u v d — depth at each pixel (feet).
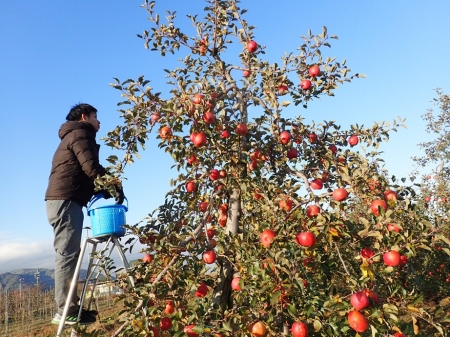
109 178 10.98
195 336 8.77
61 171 12.17
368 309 8.04
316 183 12.32
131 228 11.04
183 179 12.39
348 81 13.32
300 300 8.62
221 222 13.06
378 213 9.07
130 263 12.08
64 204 11.98
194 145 11.05
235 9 14.24
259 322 8.30
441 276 29.55
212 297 11.14
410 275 23.31
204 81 11.48
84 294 11.59
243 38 14.20
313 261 9.13
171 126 10.42
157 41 14.66
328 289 9.29
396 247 8.31
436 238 8.62
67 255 11.80
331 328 8.21
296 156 12.83
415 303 8.44
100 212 11.62
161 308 9.18
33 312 79.15
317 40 13.41
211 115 10.73
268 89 12.85
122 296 9.21
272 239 8.64
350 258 10.98
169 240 10.45
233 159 11.84
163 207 13.03
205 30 15.02
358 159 11.93
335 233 8.59
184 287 9.42
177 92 10.69
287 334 8.23
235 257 10.03
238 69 13.98
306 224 9.02
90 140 12.59
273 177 13.07
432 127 46.83
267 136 12.25
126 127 10.63
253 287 8.52
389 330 8.67
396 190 10.70
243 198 12.53
